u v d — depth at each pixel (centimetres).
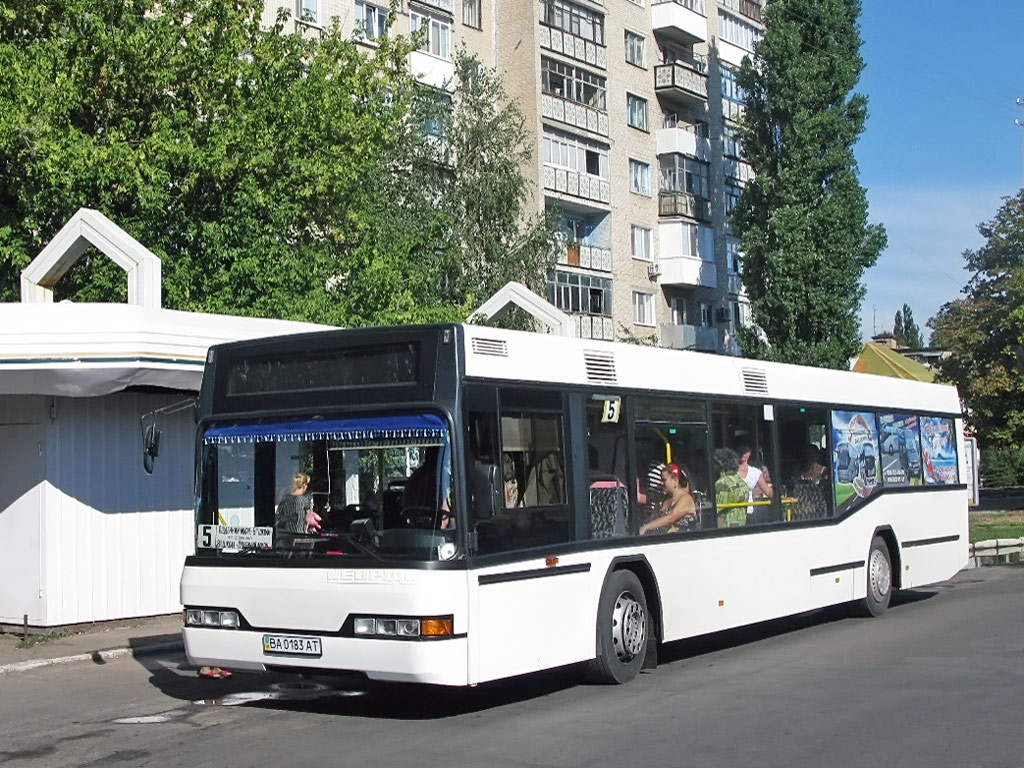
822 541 1402
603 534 1045
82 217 1589
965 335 4141
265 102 2300
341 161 2372
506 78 4425
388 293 2308
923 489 1666
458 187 3322
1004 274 4147
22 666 1241
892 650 1234
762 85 4516
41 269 1630
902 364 5966
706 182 5222
